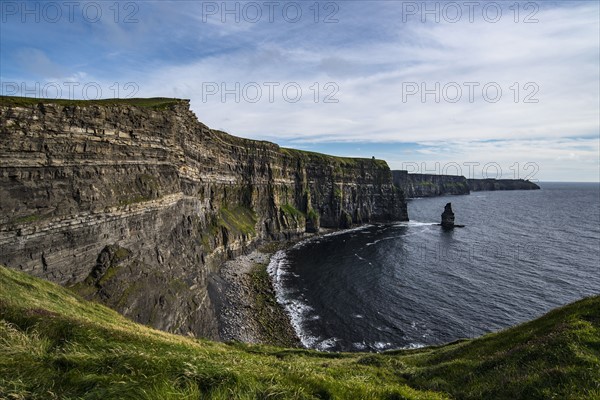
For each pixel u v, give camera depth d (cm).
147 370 1108
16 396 897
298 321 6200
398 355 3191
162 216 5438
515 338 2081
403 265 9925
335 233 15562
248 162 13350
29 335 1430
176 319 4612
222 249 9575
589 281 8238
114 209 4206
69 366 1141
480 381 1625
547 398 1234
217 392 1023
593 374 1290
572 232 15825
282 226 14050
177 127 6956
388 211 19925
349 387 1283
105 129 4372
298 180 16175
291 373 1341
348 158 19938
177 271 5316
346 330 5875
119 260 4094
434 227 17438
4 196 3069
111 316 2834
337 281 8438
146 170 5309
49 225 3362
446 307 6800
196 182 8394
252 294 7362
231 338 5466
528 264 9912
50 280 3306
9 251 2988
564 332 1695
